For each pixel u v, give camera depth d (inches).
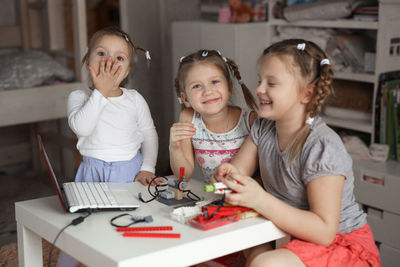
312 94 50.1
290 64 48.6
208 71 56.2
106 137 64.5
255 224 46.2
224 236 44.0
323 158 47.6
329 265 46.8
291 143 50.8
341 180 48.0
